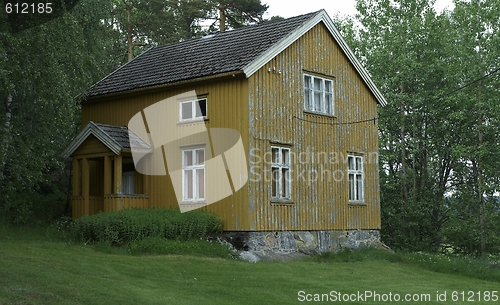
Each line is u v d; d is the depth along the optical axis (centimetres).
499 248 3403
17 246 1888
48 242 2050
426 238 3588
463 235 3488
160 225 2094
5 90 2005
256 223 2211
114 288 1452
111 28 4416
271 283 1722
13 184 2273
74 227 2162
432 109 3550
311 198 2470
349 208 2661
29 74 2056
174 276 1691
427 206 3666
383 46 3731
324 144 2561
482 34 3522
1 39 1991
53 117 2239
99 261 1766
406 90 3728
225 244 2162
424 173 3734
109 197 2336
